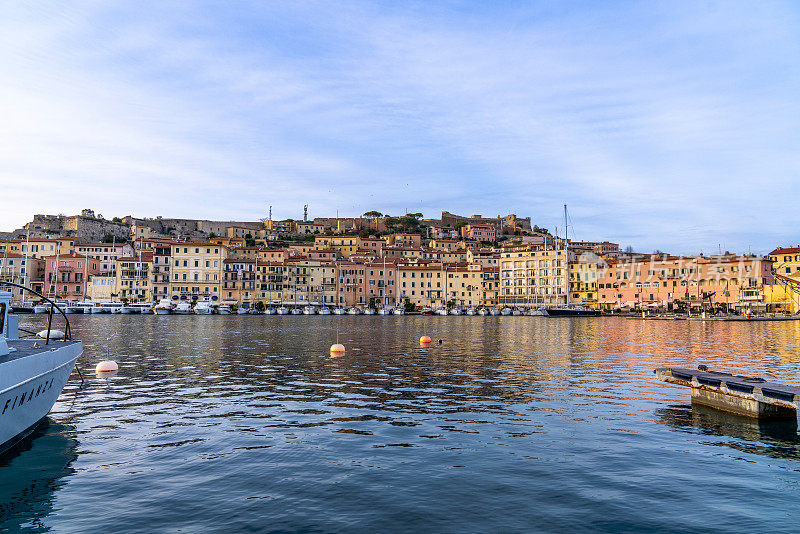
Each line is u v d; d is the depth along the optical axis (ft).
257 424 63.77
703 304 489.26
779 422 64.59
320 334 232.12
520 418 66.90
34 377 53.98
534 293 613.93
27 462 49.32
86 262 547.08
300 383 94.17
